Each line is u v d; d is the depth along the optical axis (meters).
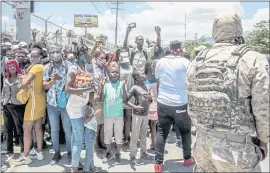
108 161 4.80
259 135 2.35
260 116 2.27
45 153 5.16
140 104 4.79
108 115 4.74
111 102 4.72
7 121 4.96
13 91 4.78
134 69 5.16
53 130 4.73
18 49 5.55
